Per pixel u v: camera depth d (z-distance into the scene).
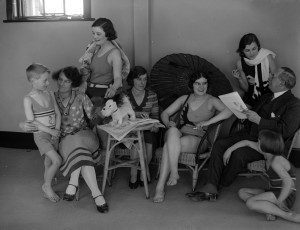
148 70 4.84
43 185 3.83
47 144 3.73
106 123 3.99
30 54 5.20
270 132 3.38
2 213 3.58
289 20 4.46
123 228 3.31
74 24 4.99
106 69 4.07
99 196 3.60
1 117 5.43
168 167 3.86
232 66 4.70
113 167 3.88
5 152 5.29
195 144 3.97
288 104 3.71
